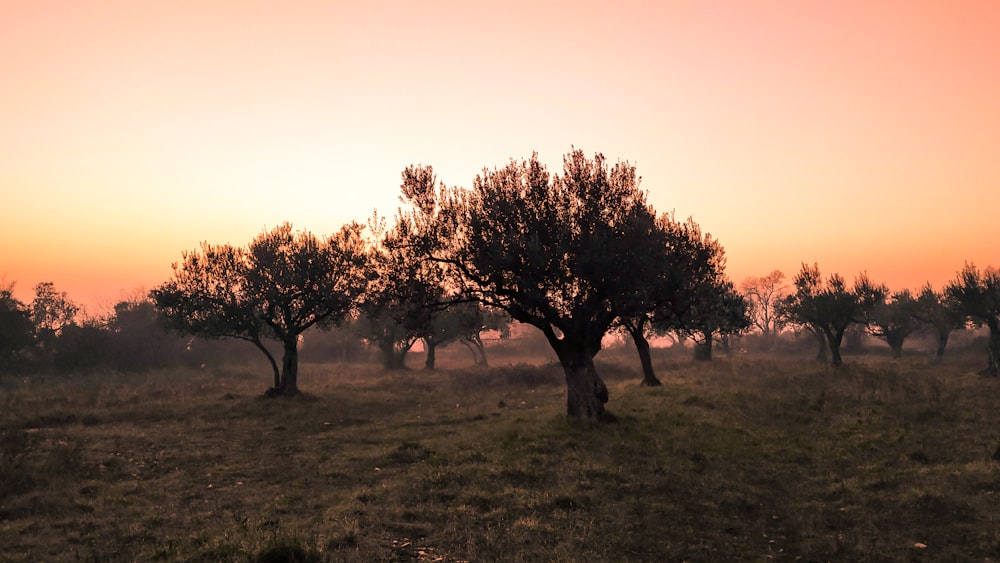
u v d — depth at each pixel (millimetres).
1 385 37281
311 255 30250
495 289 19000
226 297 30094
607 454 14906
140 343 52562
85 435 18453
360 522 9773
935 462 13812
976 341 58250
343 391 32562
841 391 24984
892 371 33812
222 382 38469
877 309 53750
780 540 9500
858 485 12273
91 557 8273
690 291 18703
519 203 18922
